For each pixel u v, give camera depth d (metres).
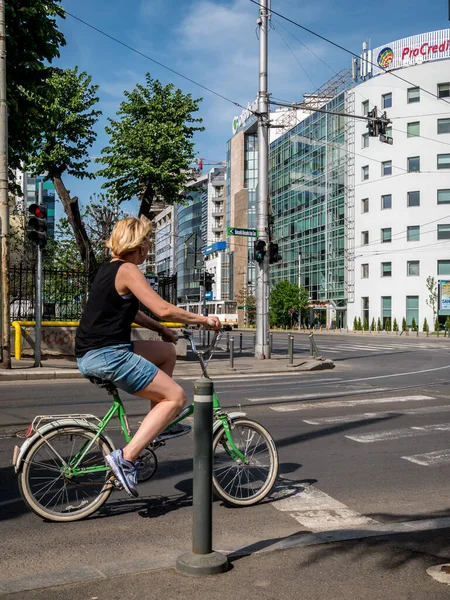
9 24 14.80
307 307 67.44
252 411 9.52
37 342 15.23
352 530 4.18
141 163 21.77
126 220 4.19
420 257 55.09
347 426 8.27
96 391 11.69
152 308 3.96
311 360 20.09
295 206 72.81
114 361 4.04
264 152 20.83
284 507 4.80
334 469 6.02
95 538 4.05
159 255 142.25
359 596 3.12
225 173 110.88
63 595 3.11
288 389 12.66
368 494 5.20
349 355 25.80
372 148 57.94
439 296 53.94
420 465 6.21
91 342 4.05
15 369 14.62
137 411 8.80
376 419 8.82
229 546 3.87
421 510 4.77
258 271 21.17
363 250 59.06
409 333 54.62
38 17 14.71
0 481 5.36
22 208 30.55
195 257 26.36
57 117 20.62
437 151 54.56
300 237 71.62
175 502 4.85
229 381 14.60
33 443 4.27
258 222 21.14
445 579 3.35
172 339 4.48
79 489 4.43
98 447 4.39
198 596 3.10
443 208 54.38
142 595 3.11
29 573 3.45
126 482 4.14
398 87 56.03
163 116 22.50
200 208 114.69
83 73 21.62
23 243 25.88
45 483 4.31
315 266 67.88
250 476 4.91
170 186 22.64
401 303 55.91
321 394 11.72
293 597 3.10
